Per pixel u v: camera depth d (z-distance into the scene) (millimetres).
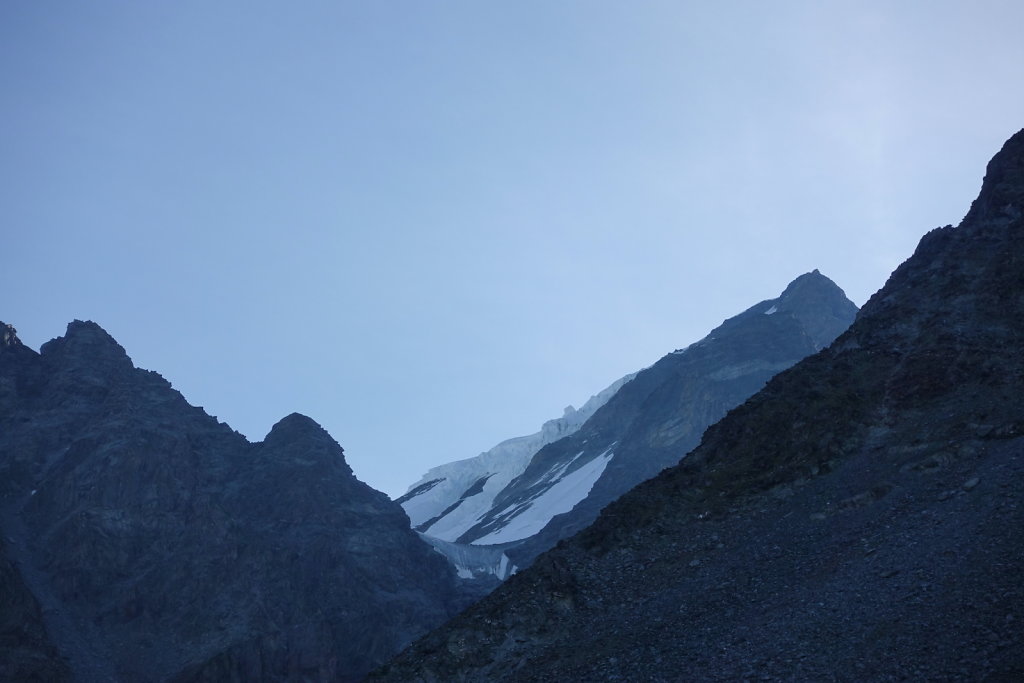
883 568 45969
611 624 54906
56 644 152500
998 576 39969
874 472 60219
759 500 63500
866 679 36531
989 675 33406
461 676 55062
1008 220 82125
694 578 56594
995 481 50281
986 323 71438
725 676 41719
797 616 45094
